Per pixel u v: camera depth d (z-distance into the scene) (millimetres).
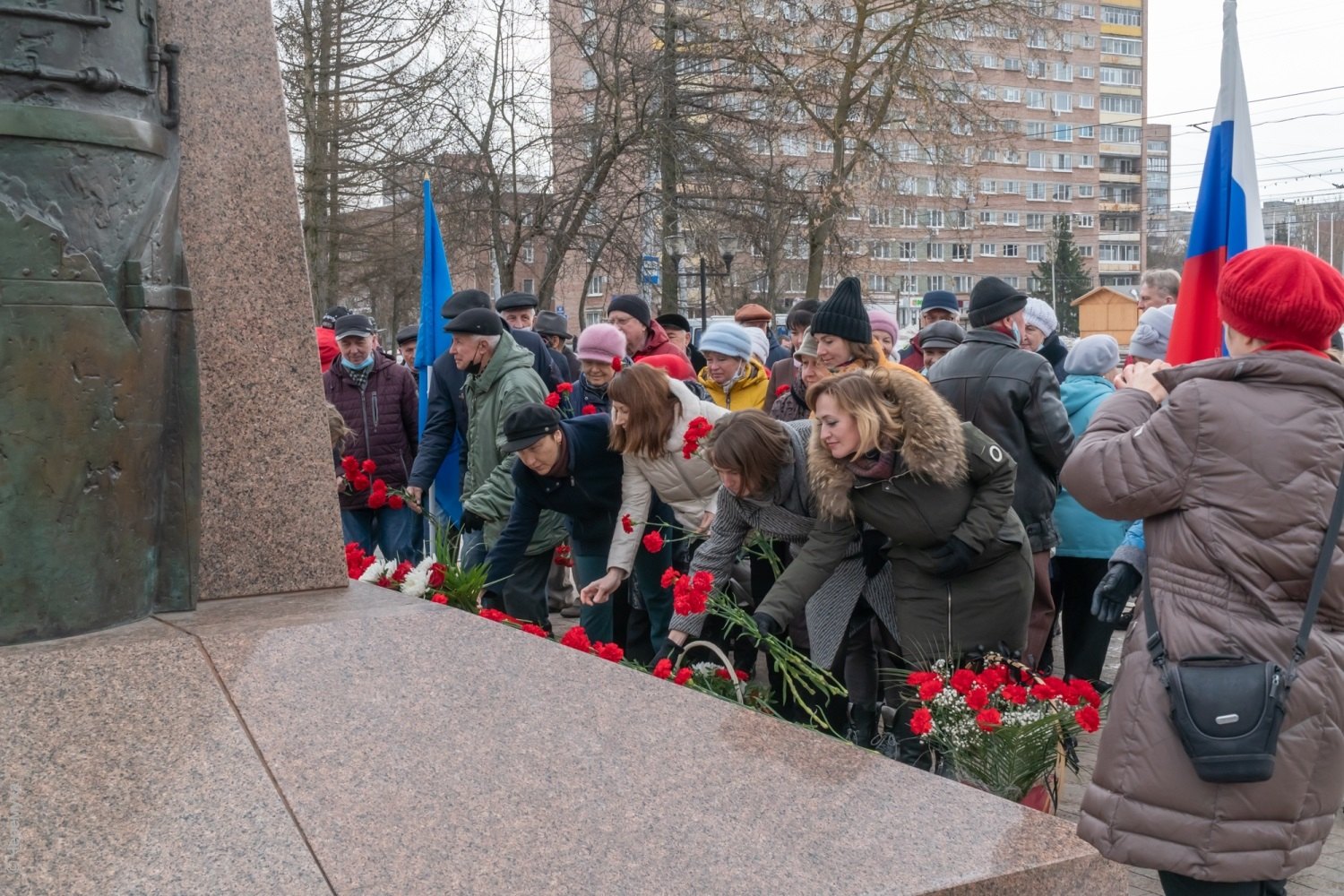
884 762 2875
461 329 6000
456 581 4480
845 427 3906
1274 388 2523
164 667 2855
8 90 2979
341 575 3857
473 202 22438
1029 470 5191
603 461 5016
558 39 23484
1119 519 2625
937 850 2514
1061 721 3492
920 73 25234
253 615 3338
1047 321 7105
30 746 2512
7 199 2941
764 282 30531
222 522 3715
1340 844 4359
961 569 4000
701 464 4848
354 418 7430
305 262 3910
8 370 2936
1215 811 2430
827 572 4070
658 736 2852
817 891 2332
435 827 2408
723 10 24328
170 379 3359
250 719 2691
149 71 3314
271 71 3910
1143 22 87000
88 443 3066
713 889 2311
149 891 2182
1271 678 2398
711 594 4215
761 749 2861
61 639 3020
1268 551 2461
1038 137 76000
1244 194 4430
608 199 23203
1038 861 2498
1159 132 89000
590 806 2539
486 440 6090
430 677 2973
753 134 23625
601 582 4887
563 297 52031
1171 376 2627
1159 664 2529
